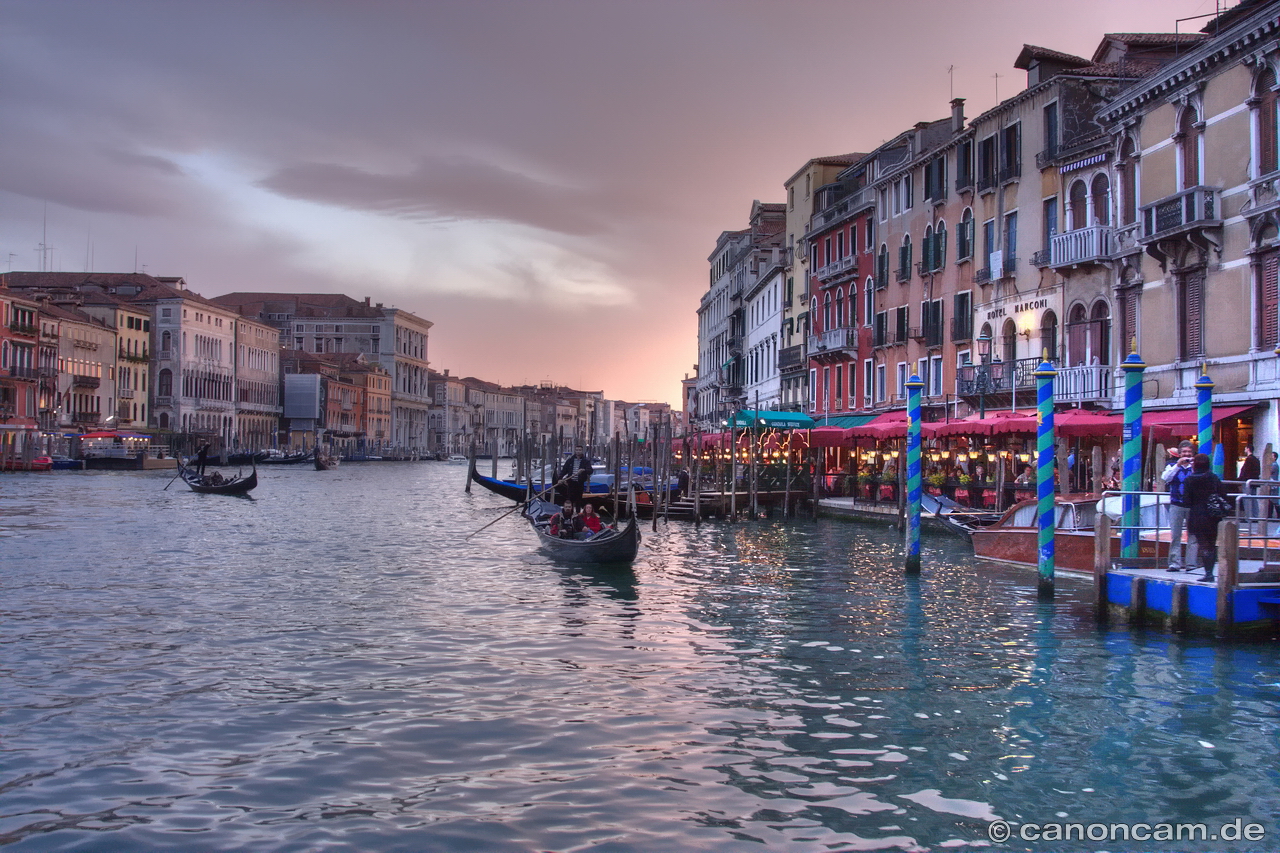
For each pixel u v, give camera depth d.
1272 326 21.09
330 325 141.62
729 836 7.43
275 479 70.62
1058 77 29.80
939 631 14.50
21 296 73.75
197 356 97.75
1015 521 21.56
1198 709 10.52
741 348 70.81
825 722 10.05
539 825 7.60
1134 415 15.64
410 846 7.25
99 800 8.05
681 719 10.12
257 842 7.31
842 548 25.59
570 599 17.44
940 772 8.72
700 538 28.50
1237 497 13.81
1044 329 30.38
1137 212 25.42
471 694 11.00
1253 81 21.59
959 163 35.56
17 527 29.88
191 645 13.41
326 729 9.78
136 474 68.69
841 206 46.56
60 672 11.90
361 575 20.47
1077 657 12.77
